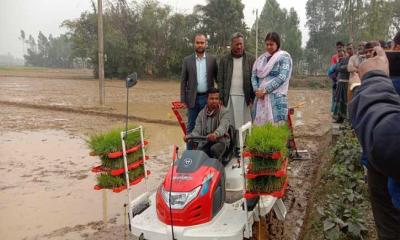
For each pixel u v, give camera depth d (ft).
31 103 62.28
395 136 4.61
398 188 5.66
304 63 212.84
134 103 64.54
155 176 24.86
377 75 5.62
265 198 14.66
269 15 192.85
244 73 19.61
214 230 12.12
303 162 27.58
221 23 142.51
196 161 13.48
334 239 12.76
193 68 20.99
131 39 142.00
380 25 80.38
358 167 20.38
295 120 47.32
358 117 5.35
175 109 20.02
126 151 14.17
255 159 12.26
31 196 21.35
